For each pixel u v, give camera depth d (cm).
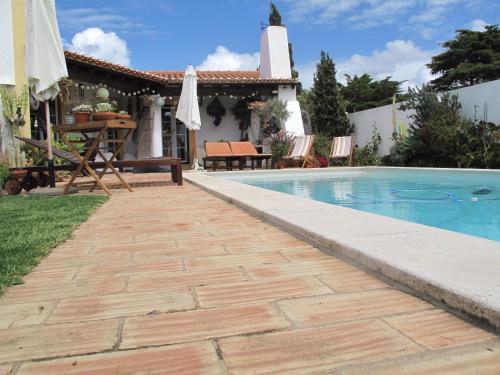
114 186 757
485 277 162
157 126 1427
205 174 1051
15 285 192
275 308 158
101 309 162
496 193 682
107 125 578
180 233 310
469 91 1158
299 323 144
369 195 700
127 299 172
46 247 261
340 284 184
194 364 119
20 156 789
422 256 195
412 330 137
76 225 341
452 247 212
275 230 312
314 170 1155
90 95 1294
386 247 214
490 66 2505
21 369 118
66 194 617
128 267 220
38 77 590
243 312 155
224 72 1934
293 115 1579
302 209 361
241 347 128
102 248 265
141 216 397
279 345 129
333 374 112
